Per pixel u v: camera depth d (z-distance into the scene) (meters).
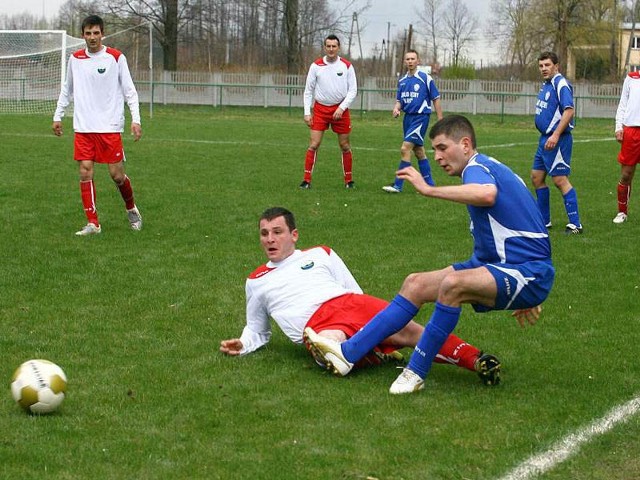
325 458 3.92
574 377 5.12
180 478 3.72
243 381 4.98
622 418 4.45
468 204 4.61
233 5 55.47
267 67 52.88
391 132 25.94
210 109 36.94
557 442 4.13
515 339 5.88
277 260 5.57
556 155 9.93
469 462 3.90
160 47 49.78
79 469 3.79
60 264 7.88
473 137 4.80
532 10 52.47
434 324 4.73
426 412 4.52
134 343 5.69
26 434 4.15
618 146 22.84
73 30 49.09
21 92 28.53
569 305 6.79
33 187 12.48
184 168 15.19
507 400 4.71
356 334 5.04
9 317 6.22
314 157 13.06
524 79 54.06
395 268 7.95
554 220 10.84
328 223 10.11
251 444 4.09
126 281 7.32
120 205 11.14
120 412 4.47
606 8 52.88
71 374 5.04
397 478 3.74
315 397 4.73
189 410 4.52
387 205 11.47
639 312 6.62
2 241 8.84
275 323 6.21
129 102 9.32
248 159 16.84
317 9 52.34
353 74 12.89
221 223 10.02
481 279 4.66
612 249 8.98
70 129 22.94
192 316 6.36
